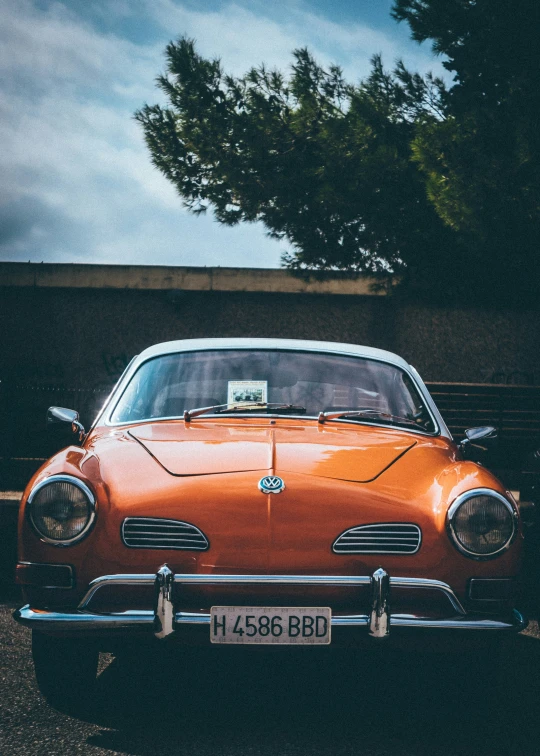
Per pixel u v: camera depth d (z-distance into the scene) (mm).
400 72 10141
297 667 4156
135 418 4312
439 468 3645
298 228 10297
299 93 10180
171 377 4512
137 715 3461
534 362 13922
